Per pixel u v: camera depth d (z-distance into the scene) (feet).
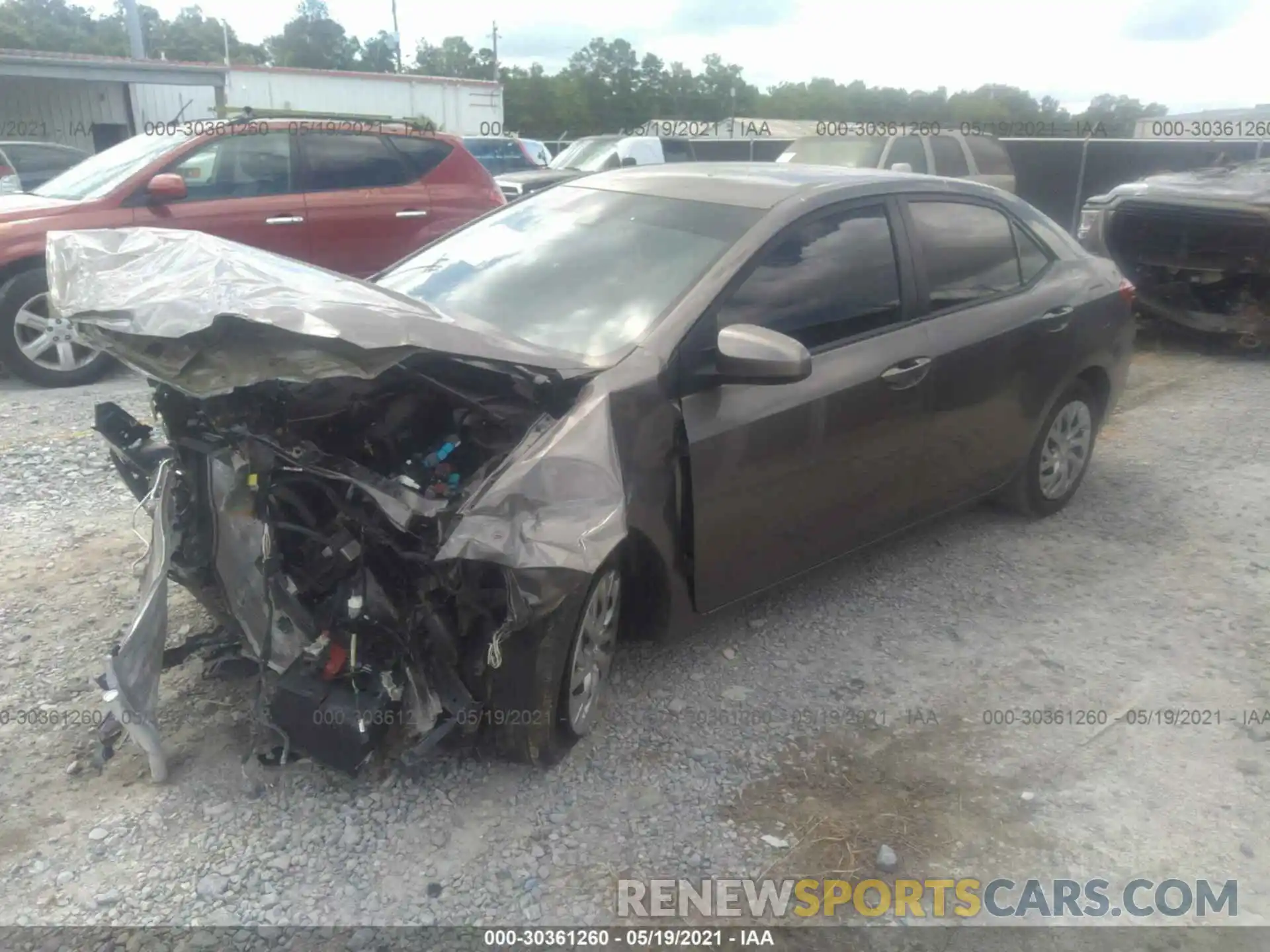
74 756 10.46
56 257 10.70
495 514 8.79
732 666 12.92
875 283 13.48
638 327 11.33
